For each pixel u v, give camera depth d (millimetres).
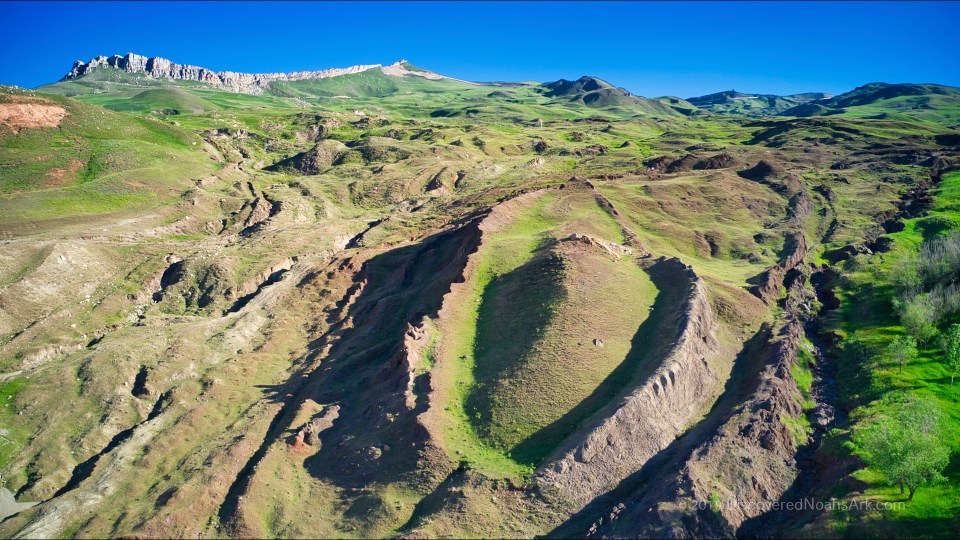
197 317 91750
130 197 129000
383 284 95625
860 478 46844
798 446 54469
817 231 107188
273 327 86750
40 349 79125
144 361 76625
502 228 94938
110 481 57719
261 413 66562
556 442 53719
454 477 51094
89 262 98250
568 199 107562
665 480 47906
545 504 47750
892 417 53500
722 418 55375
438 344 68188
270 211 133625
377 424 59156
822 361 70062
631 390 56438
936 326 70688
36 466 61219
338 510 51406
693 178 126812
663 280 78500
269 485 54188
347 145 191250
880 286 81938
